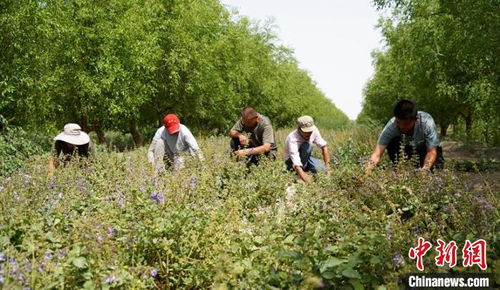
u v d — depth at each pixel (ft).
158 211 14.69
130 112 77.77
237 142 25.66
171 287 14.11
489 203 15.01
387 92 115.14
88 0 66.39
